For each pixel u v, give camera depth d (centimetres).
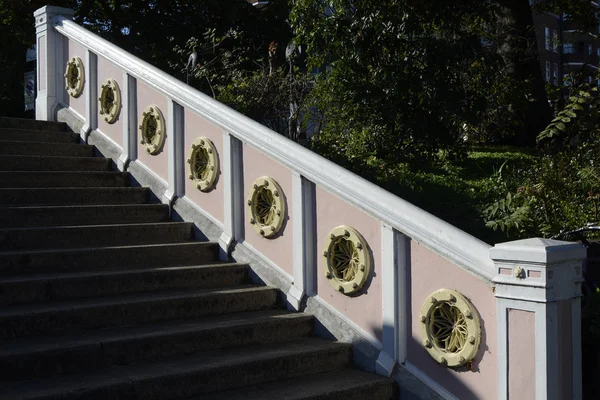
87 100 852
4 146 755
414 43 1159
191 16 2233
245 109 1112
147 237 666
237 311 584
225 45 1392
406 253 515
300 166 583
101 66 842
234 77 1183
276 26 2231
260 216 640
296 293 592
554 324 421
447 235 478
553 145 1191
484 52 1221
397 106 1138
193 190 714
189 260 651
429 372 496
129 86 788
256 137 627
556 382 421
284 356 506
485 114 1507
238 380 482
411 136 1149
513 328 436
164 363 480
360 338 541
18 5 2272
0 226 621
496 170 1231
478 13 1255
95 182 750
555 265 423
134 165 779
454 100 1141
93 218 673
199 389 462
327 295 577
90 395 415
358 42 1168
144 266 620
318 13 1202
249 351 519
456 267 479
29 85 1322
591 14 1964
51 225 648
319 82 1184
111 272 571
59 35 922
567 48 5125
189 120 720
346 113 1181
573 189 925
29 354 435
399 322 514
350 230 548
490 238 898
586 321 529
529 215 872
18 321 476
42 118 923
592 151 1002
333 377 512
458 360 471
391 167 1152
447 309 488
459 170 1259
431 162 1220
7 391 407
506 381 439
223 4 2191
